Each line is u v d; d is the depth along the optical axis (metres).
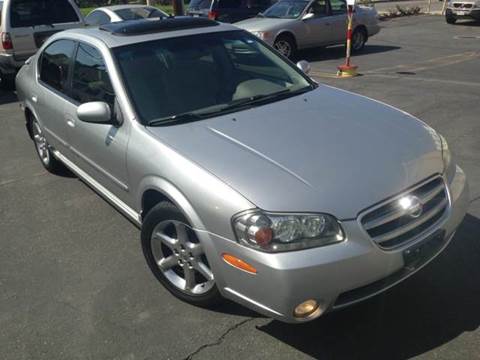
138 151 3.26
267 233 2.50
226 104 3.62
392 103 7.70
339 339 2.89
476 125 6.46
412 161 2.92
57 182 5.32
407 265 2.70
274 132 3.17
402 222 2.69
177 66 3.77
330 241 2.52
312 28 12.20
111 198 3.97
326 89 4.10
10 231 4.33
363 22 13.12
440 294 3.21
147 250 3.36
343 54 12.98
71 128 4.25
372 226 2.57
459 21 19.45
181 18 4.29
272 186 2.64
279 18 12.33
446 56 12.02
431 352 2.76
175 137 3.17
